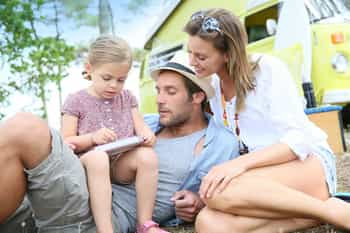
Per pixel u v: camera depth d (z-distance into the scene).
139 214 1.88
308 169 1.88
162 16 6.77
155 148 2.13
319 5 5.18
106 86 1.99
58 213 1.66
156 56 6.80
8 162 1.51
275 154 1.85
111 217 1.79
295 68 4.00
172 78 2.07
